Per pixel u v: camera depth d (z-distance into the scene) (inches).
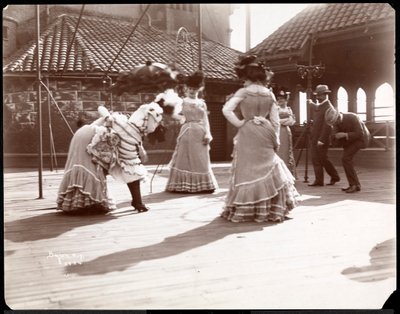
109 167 212.2
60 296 103.7
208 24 559.8
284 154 331.0
